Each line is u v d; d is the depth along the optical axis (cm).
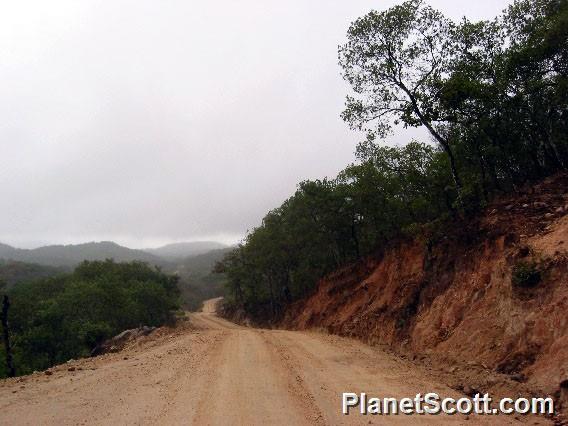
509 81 1961
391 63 1922
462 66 1952
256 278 6931
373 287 2884
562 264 1085
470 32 1941
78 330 4228
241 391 1053
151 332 3014
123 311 4925
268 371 1320
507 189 2253
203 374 1274
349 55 2002
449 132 2328
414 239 2448
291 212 4541
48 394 1061
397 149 2627
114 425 800
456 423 800
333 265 4859
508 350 1088
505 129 2141
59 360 4028
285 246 5209
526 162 2327
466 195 2067
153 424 802
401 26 1905
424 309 1847
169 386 1119
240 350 1803
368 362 1497
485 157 2242
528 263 1173
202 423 804
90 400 989
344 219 3978
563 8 1875
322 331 3209
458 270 1730
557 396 837
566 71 1909
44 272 13512
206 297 15712
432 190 2514
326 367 1393
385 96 1975
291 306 5384
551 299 1048
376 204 3347
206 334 2600
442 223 2127
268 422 809
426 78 1936
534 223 1462
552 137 2127
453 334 1427
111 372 1334
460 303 1535
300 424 796
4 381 1291
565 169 1922
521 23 2034
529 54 1862
